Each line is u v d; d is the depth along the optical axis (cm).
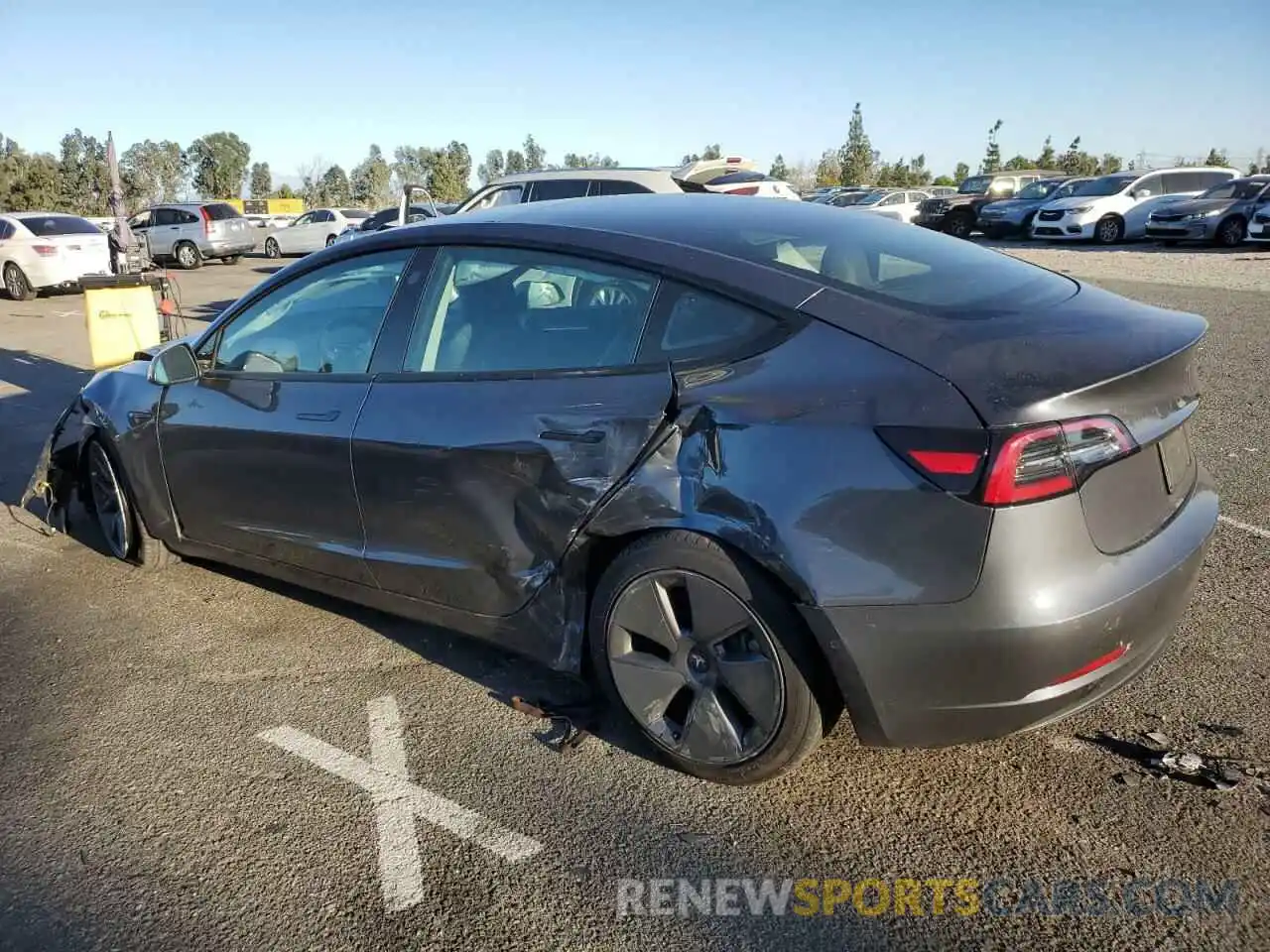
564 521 283
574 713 315
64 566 463
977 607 224
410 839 259
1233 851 240
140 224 2597
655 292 280
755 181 1096
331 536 351
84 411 448
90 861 255
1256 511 468
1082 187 2403
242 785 285
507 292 310
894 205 2984
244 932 229
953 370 230
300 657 364
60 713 329
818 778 278
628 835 257
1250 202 2025
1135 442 234
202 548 411
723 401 255
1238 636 345
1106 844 245
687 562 259
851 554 233
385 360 334
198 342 405
